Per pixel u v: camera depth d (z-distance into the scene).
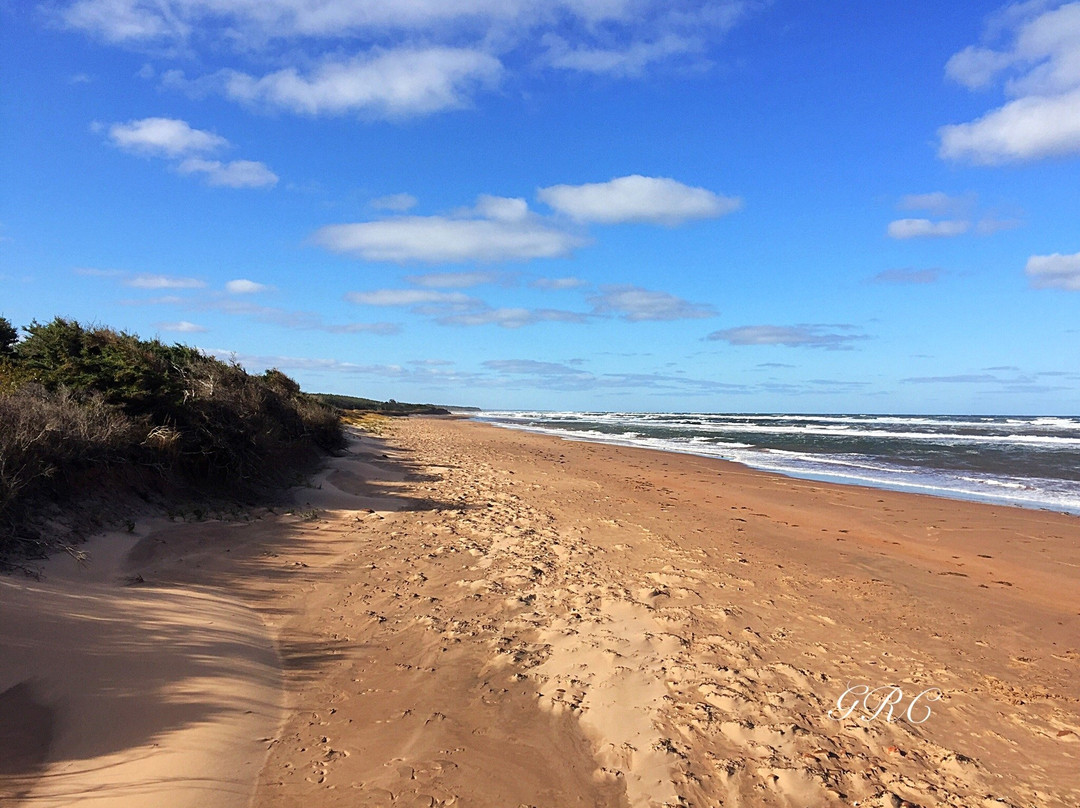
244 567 6.38
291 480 11.43
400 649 4.85
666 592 6.54
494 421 69.06
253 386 12.72
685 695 4.27
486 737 3.67
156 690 3.68
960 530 10.65
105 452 7.11
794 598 6.59
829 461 22.77
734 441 34.19
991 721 4.14
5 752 2.91
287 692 4.09
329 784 3.14
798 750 3.67
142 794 2.81
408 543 8.02
